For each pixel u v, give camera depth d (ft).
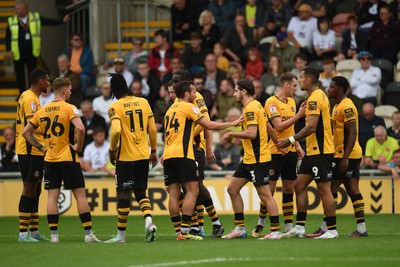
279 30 225.56
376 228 149.48
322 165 126.31
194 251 112.16
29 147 133.18
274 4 227.40
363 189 180.14
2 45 244.22
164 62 221.25
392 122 192.95
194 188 127.34
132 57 226.58
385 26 215.92
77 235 145.28
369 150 182.39
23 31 221.87
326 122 126.21
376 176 179.73
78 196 128.47
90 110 202.28
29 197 134.51
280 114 132.67
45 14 246.68
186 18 236.02
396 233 140.05
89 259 106.83
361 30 216.54
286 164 134.41
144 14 248.11
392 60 215.31
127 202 127.85
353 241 123.03
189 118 127.03
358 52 215.31
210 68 212.23
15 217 184.65
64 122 126.72
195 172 127.13
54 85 128.36
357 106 192.03
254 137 126.62
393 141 182.91
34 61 224.12
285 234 130.52
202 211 137.69
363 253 109.29
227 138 127.44
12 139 197.47
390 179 179.42
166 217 177.68
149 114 128.77
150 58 221.87
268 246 116.98
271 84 207.92
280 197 180.65
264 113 128.26
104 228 157.38
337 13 236.84
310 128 125.18
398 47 215.92
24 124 133.49
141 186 127.95
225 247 116.26
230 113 187.01
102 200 185.16
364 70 205.77
